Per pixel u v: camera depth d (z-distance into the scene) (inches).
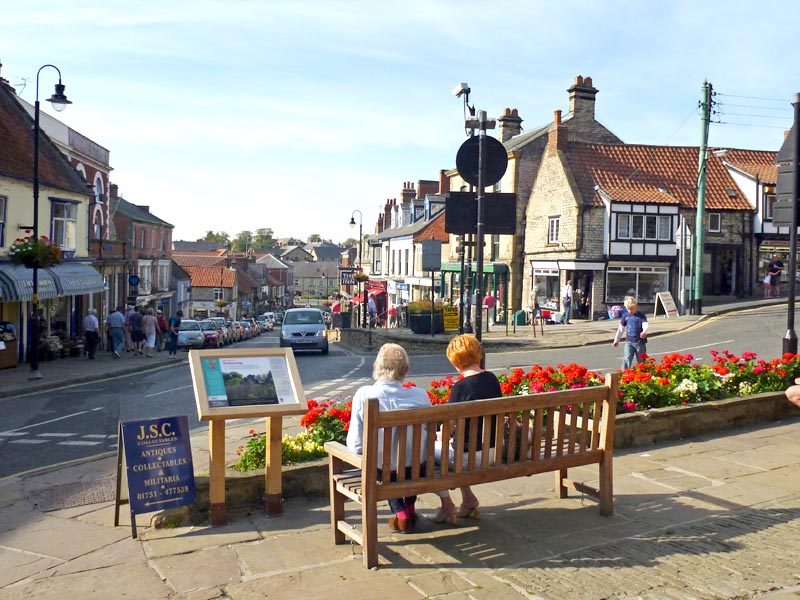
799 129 409.4
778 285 1337.4
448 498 211.2
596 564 182.1
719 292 1374.3
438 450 213.5
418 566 182.5
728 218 1352.1
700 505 227.5
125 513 235.6
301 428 348.5
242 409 209.5
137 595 169.2
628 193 1291.8
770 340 773.3
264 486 230.5
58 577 181.3
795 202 414.0
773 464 276.5
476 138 369.4
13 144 924.6
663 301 1116.5
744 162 1440.7
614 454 293.9
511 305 1499.8
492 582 172.1
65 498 262.8
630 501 232.8
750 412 345.7
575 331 1000.9
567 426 260.2
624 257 1277.1
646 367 369.7
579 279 1317.7
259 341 1860.2
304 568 182.7
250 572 181.0
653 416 310.2
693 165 1414.9
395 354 205.6
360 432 195.9
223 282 3193.9
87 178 1283.2
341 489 195.0
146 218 2053.4
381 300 2197.3
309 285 6063.0
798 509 222.8
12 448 382.0
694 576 173.9
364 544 181.6
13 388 614.2
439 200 1891.0
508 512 223.8
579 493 241.0
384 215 2465.6
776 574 174.6
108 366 834.2
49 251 706.8
